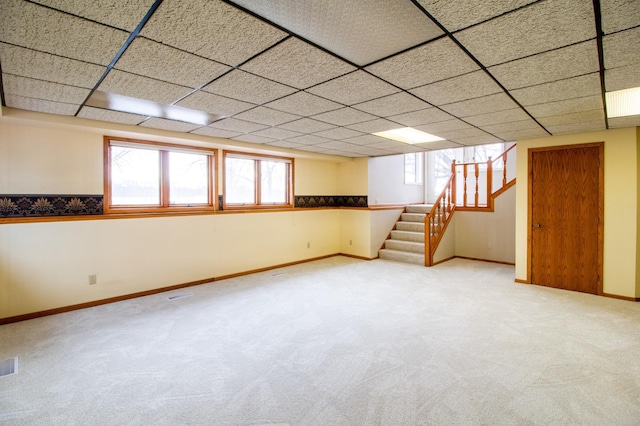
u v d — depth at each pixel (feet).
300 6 4.66
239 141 15.83
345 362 8.27
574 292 14.21
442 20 5.03
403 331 10.13
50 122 10.84
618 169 13.24
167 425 6.03
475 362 8.24
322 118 11.25
